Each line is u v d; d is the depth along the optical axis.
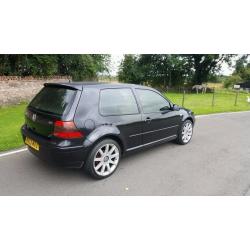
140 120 4.66
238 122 10.02
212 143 6.53
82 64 17.56
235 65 37.16
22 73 13.73
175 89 34.75
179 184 4.09
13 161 4.76
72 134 3.65
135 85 4.88
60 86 4.07
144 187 3.96
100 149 4.05
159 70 35.47
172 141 6.44
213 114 12.14
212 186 4.06
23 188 3.80
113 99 4.30
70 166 3.85
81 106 3.80
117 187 3.93
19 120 8.17
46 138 3.85
